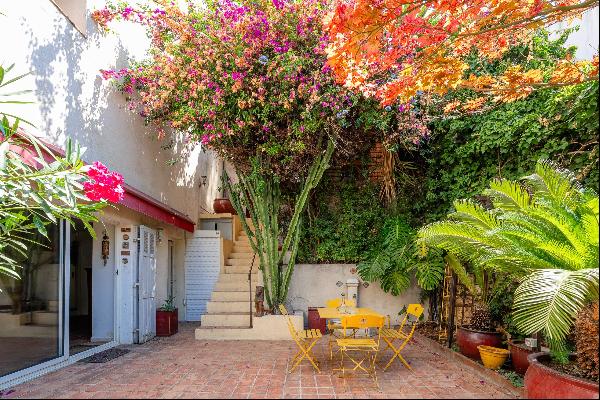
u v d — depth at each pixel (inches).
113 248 355.6
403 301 403.5
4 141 182.7
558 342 187.0
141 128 372.8
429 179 393.4
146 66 359.3
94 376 243.4
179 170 463.5
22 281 267.0
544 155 287.6
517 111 318.0
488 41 249.0
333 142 355.3
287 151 362.6
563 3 230.2
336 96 325.7
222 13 337.4
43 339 267.1
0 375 228.4
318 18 327.0
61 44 261.6
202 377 239.6
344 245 413.1
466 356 269.9
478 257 245.0
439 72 237.9
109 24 321.1
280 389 215.5
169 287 457.4
